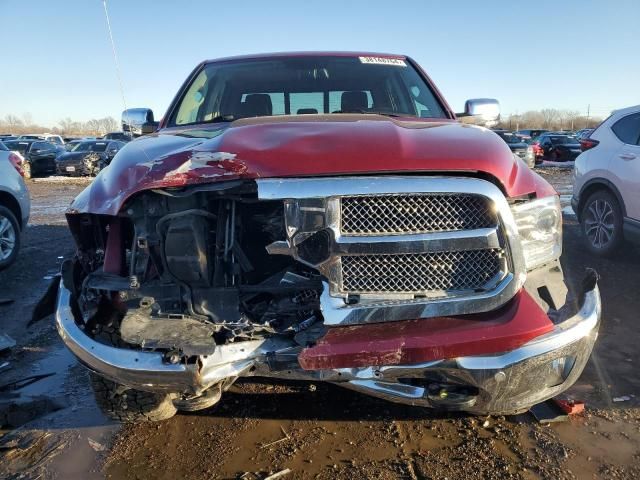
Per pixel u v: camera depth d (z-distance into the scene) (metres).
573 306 2.71
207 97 4.15
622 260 6.52
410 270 2.43
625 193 6.20
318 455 2.86
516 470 2.70
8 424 3.26
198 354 2.32
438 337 2.32
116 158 2.90
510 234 2.45
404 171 2.43
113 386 2.84
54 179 21.42
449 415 3.19
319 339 2.34
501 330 2.36
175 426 3.16
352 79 4.22
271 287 2.52
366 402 3.36
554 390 2.56
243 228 2.65
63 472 2.79
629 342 4.14
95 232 2.85
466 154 2.53
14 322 5.00
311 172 2.40
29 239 8.77
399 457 2.82
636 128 6.35
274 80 4.20
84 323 2.62
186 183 2.44
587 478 2.63
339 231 2.38
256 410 3.30
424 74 4.43
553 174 20.58
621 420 3.11
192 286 2.53
